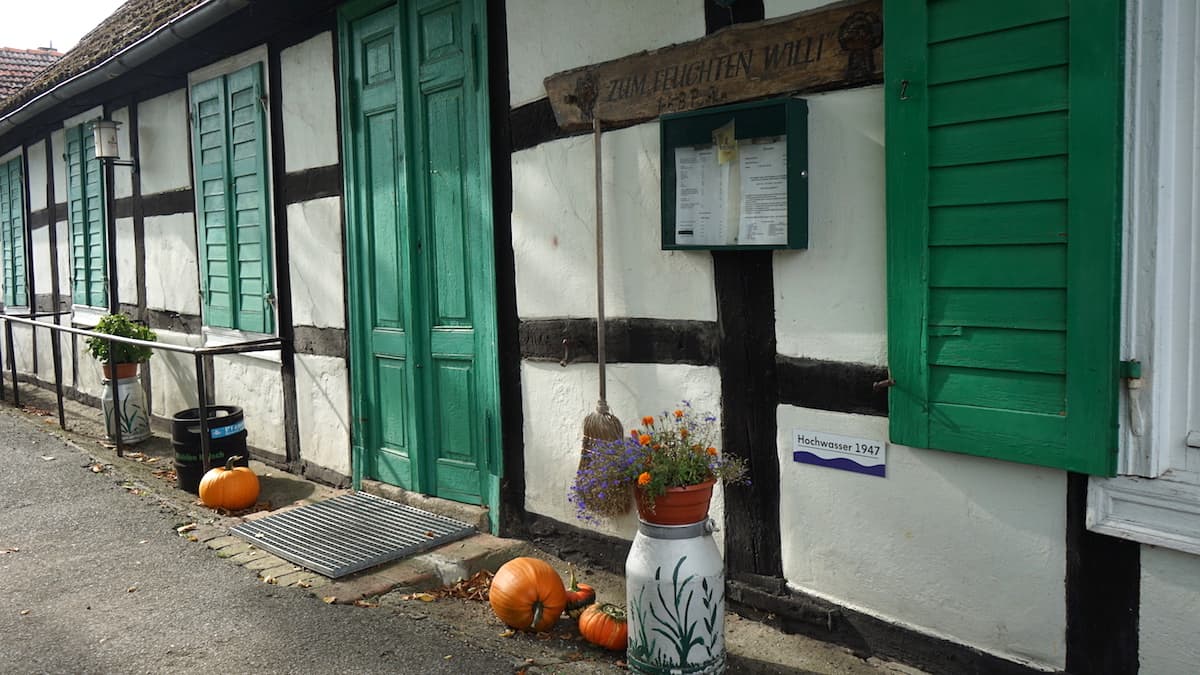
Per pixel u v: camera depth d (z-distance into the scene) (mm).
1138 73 2553
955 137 2926
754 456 3709
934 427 3055
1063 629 2873
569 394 4422
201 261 7480
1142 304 2605
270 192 6492
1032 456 2822
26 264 11758
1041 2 2699
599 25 4090
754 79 3502
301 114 6133
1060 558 2861
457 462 5133
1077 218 2660
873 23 3164
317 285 6105
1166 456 2627
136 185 8617
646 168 3955
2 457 7113
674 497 3191
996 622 3029
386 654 3643
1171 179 2562
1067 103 2672
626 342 4121
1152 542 2631
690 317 3867
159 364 8445
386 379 5582
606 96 4035
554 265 4430
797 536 3594
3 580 4531
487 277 4773
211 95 7098
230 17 6078
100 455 7223
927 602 3205
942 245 2990
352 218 5676
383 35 5352
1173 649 2652
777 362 3594
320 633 3836
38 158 11055
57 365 8453
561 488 4523
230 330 7148
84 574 4586
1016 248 2824
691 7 3721
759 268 3611
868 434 3324
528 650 3666
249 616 4020
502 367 4762
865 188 3264
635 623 3314
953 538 3111
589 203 4234
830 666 3367
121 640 3818
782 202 3424
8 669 3586
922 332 3051
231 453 6117
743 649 3533
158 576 4527
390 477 5613
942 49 2932
